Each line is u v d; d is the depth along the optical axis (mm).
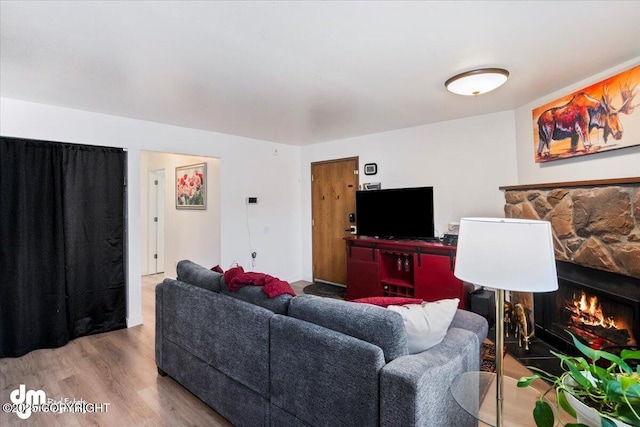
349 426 1380
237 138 4555
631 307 2133
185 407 2107
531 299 3029
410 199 3873
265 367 1725
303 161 5492
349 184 4840
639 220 2031
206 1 1517
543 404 1083
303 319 1659
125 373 2531
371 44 1958
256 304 1885
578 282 2527
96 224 3303
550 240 1173
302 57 2123
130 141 3523
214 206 4508
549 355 2646
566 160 2771
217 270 2533
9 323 2814
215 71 2326
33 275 2941
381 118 3693
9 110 2812
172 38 1859
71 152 3146
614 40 1947
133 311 3547
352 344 1376
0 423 1951
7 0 1481
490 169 3555
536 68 2354
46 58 2088
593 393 1016
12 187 2844
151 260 6105
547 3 1570
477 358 1723
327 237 5188
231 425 1934
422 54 2104
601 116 2402
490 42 1956
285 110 3307
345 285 4992
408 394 1187
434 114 3557
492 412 1365
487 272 1193
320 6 1566
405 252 3746
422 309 1559
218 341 1990
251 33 1812
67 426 1923
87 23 1692
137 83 2525
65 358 2783
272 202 5059
